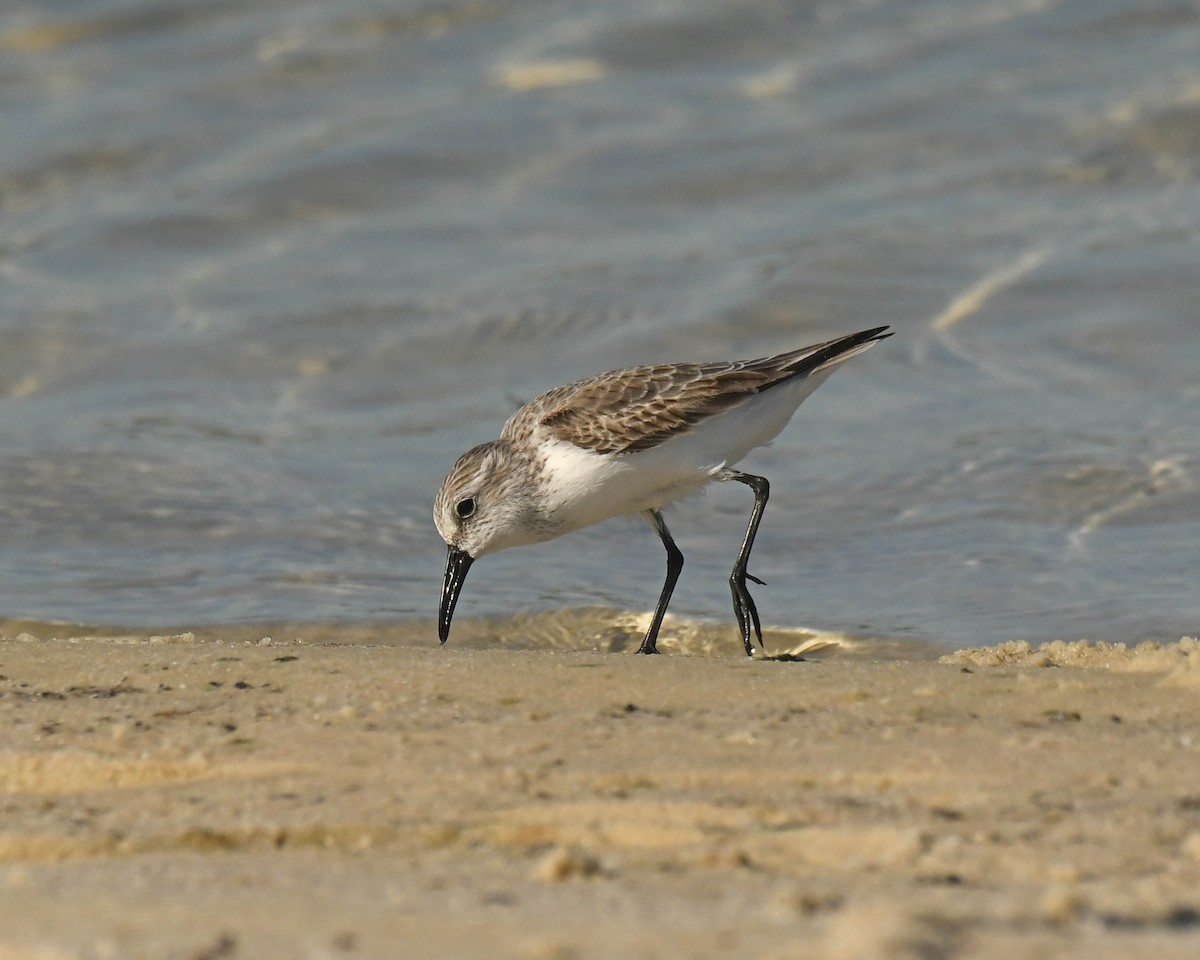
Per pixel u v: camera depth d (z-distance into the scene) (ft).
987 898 16.80
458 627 37.27
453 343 55.16
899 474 44.70
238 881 17.85
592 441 33.78
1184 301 52.47
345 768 22.31
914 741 23.06
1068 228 57.77
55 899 17.33
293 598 38.75
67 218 64.23
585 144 66.03
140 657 28.35
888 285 55.47
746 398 33.81
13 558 40.96
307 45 74.79
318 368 54.49
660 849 18.99
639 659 28.27
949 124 64.59
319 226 62.95
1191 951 14.66
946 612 36.60
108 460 47.88
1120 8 70.54
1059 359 50.72
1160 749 22.47
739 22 72.95
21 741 23.81
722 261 57.98
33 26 77.20
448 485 35.29
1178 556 38.83
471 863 18.48
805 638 35.65
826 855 18.65
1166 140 61.98
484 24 75.36
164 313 57.77
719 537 42.57
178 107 70.79
